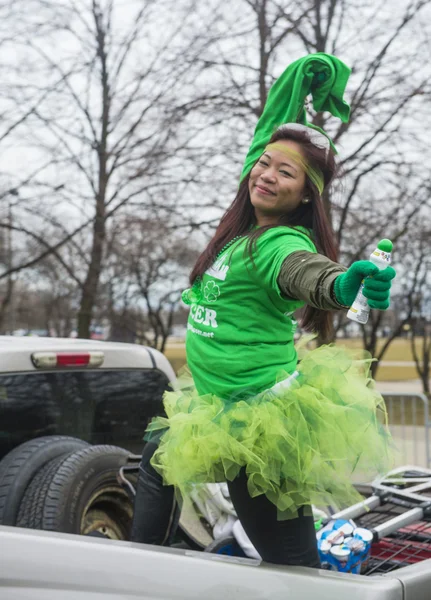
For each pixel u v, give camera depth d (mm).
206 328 2336
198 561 2150
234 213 2475
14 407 3158
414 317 20328
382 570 3008
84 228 11641
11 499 2740
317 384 2258
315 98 2688
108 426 3537
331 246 2395
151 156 10680
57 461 2867
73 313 20234
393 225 11477
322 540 2875
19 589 1979
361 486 3861
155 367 3768
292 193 2340
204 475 2334
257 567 2201
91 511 2977
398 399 11805
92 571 2033
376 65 9945
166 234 12141
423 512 3373
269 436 2158
